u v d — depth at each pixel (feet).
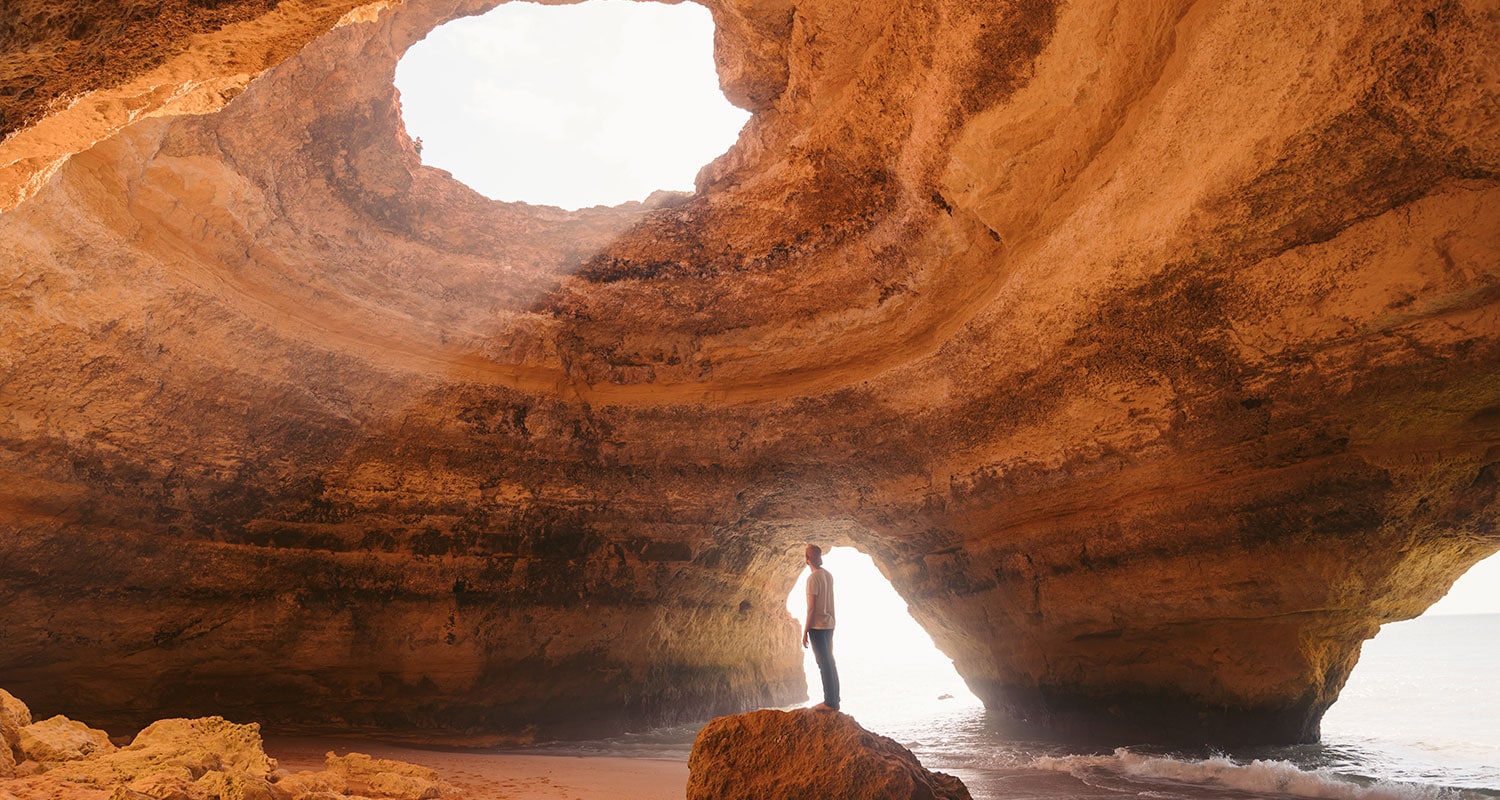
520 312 35.83
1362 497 22.11
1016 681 34.35
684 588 39.78
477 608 33.42
